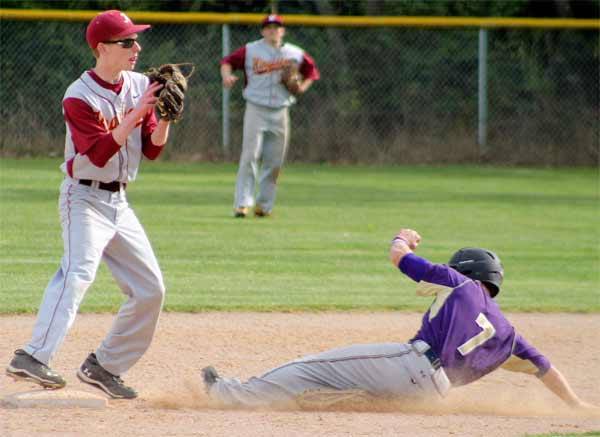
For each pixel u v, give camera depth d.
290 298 25.58
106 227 15.53
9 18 55.88
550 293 27.20
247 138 37.91
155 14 56.31
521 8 66.12
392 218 39.62
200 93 59.97
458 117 63.31
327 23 59.50
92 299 24.70
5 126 58.00
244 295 25.75
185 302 24.64
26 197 41.88
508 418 15.55
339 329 22.67
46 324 15.03
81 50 58.78
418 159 62.12
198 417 14.90
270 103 37.75
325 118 61.75
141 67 59.81
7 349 19.84
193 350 20.50
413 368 15.07
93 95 15.05
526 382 18.80
